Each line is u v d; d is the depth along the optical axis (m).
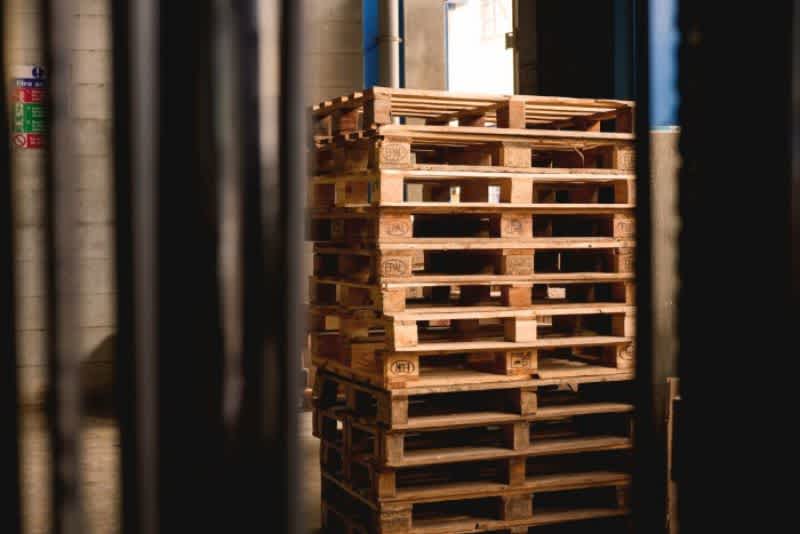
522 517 4.40
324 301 4.95
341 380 4.68
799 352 1.37
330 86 9.19
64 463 1.34
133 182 1.19
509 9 13.98
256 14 1.18
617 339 4.64
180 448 1.20
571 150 5.02
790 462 1.37
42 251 1.35
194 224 1.18
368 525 4.46
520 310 4.42
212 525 1.20
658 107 5.39
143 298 1.20
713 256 1.40
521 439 4.40
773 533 1.37
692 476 1.45
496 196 9.92
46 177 1.32
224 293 1.19
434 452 4.33
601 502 4.70
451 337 4.60
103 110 8.25
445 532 4.27
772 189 1.36
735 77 1.37
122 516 1.22
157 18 1.19
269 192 1.20
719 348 1.40
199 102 1.18
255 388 1.21
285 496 1.23
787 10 1.33
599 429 4.83
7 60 1.34
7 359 1.36
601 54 5.93
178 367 1.19
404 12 9.95
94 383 8.23
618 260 4.70
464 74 13.93
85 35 8.17
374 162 4.23
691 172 1.43
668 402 4.40
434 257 4.88
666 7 5.41
